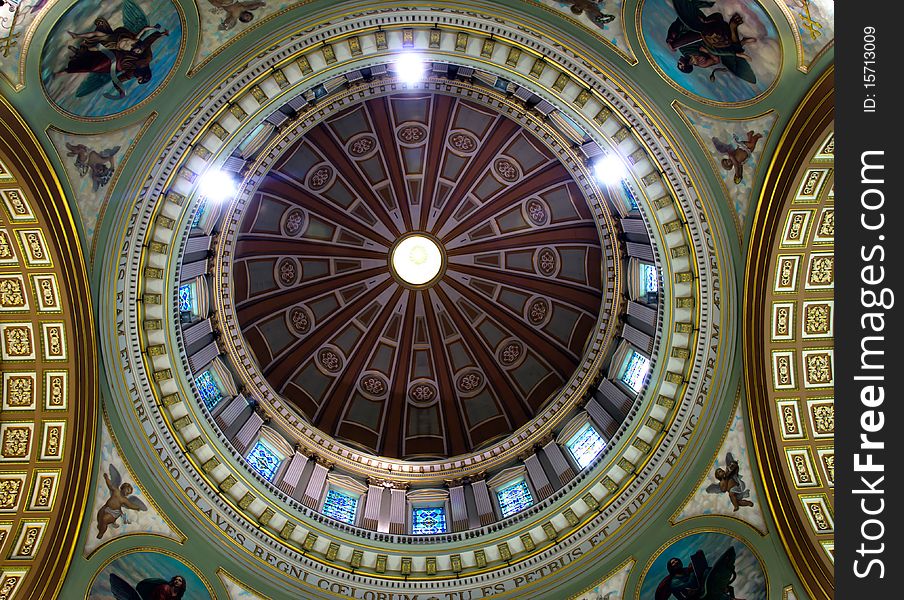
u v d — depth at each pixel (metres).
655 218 15.57
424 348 26.97
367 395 26.36
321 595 15.76
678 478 15.60
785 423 14.95
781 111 13.23
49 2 11.10
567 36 14.14
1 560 13.75
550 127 19.02
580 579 15.78
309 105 18.58
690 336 15.70
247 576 15.51
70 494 14.23
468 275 27.12
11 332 14.03
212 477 16.25
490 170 25.94
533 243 26.39
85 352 14.23
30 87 11.85
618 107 14.67
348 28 14.12
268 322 25.55
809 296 14.51
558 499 17.22
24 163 12.16
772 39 12.45
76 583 14.35
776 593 14.94
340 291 26.98
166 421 15.69
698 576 15.55
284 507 16.94
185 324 18.00
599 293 25.25
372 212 26.56
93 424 14.48
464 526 18.64
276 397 21.03
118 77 12.87
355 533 17.16
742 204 14.35
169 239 15.32
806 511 14.70
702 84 13.73
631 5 13.27
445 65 17.55
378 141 25.41
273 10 13.56
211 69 13.92
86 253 13.82
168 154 14.34
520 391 25.97
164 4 12.48
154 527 15.04
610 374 20.42
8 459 14.23
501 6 14.05
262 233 25.27
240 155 18.17
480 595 15.89
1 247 13.23
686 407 15.69
